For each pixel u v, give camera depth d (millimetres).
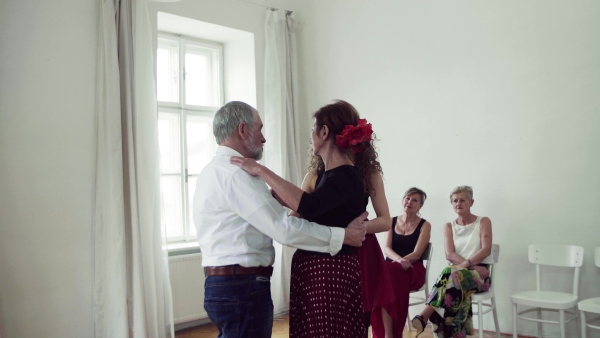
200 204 2002
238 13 5082
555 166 3920
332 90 5414
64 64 3830
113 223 3857
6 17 3578
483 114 4301
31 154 3648
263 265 1979
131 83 4086
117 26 4047
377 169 2215
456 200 4004
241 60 5320
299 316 1947
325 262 1886
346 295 1881
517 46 4109
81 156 3883
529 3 4043
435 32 4605
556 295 3578
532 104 4031
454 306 3500
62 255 3752
